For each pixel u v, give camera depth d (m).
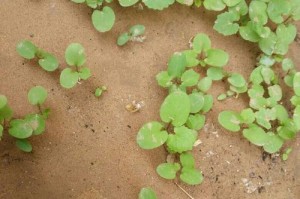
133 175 0.42
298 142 0.44
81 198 0.41
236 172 0.43
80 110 0.43
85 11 0.45
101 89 0.43
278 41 0.45
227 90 0.45
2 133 0.40
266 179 0.43
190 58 0.44
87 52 0.44
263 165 0.43
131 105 0.43
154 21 0.46
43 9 0.44
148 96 0.44
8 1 0.44
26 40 0.42
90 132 0.42
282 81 0.46
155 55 0.45
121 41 0.44
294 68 0.46
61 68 0.43
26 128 0.39
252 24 0.44
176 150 0.41
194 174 0.41
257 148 0.43
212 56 0.44
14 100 0.42
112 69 0.44
